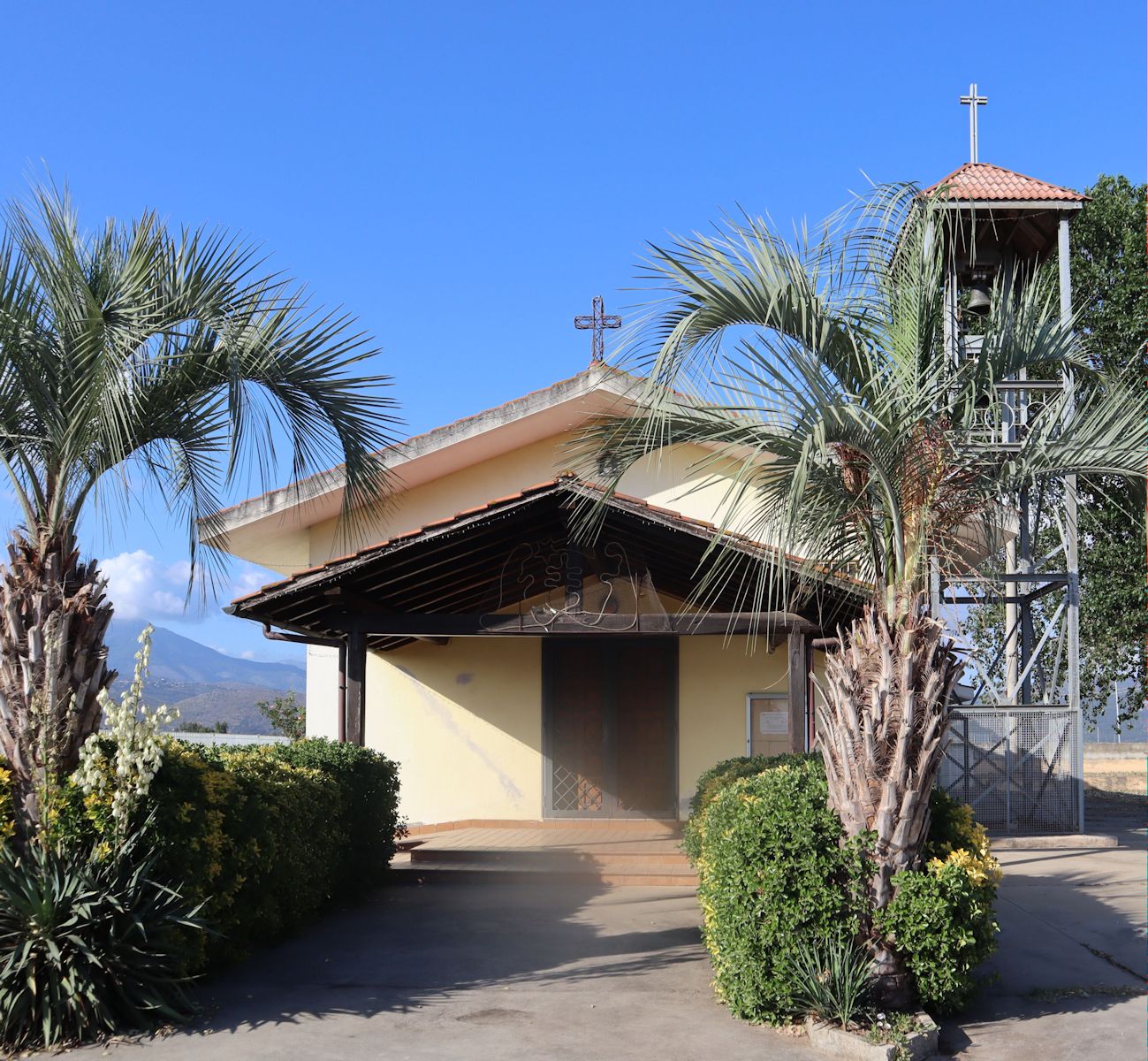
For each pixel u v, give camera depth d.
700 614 11.07
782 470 6.70
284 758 9.99
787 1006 6.34
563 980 7.53
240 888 7.74
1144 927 8.92
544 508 11.02
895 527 6.61
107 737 6.69
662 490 15.11
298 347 7.40
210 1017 6.60
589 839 13.62
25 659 6.61
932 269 7.03
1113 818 17.42
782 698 14.93
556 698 15.34
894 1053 5.73
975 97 15.39
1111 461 6.82
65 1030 6.11
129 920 6.41
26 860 6.42
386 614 11.43
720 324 6.36
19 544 6.74
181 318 7.05
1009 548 15.91
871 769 6.49
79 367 6.52
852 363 6.77
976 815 13.90
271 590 10.91
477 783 15.27
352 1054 5.94
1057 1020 6.52
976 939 6.59
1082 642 21.69
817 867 6.37
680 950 8.41
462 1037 6.24
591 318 16.12
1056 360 7.31
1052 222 14.22
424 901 10.69
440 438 14.18
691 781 14.95
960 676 6.74
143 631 6.71
